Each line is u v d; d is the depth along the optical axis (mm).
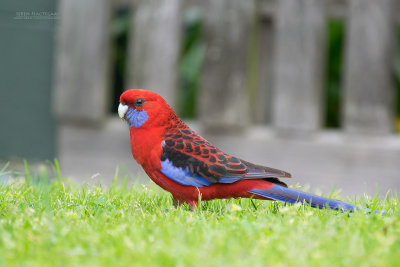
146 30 11039
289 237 5082
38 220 5574
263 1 10891
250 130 11078
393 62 10648
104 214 6059
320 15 10633
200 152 6770
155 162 6820
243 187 6727
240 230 5336
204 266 4328
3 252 4660
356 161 10805
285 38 10750
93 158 11312
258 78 12539
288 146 10930
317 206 6480
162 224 5617
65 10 11156
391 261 4441
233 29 10836
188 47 14133
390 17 10562
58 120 11359
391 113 10727
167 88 11016
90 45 11156
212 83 10969
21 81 11922
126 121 7027
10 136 11930
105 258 4496
